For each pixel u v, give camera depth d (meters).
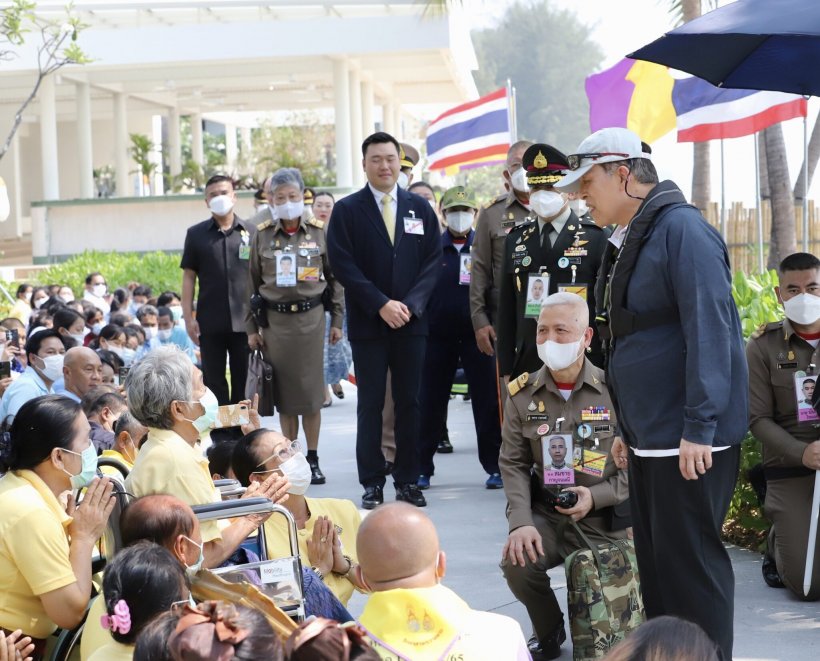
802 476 5.58
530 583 4.75
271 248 8.66
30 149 36.75
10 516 3.86
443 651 2.90
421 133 46.44
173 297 14.49
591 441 4.79
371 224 7.70
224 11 24.36
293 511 4.83
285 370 8.64
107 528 4.20
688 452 3.85
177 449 4.22
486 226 7.99
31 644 3.79
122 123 30.44
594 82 11.09
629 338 4.09
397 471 7.86
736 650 4.87
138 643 2.44
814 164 15.27
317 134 40.78
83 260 22.58
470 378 8.41
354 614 5.72
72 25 15.66
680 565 4.04
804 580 5.43
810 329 5.70
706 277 3.89
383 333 7.68
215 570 3.63
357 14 24.05
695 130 9.99
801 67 5.29
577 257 6.98
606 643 4.45
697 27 4.64
